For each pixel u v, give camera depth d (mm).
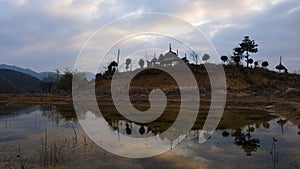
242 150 14477
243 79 58781
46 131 20109
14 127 22188
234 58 69438
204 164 11961
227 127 22000
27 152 13719
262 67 69875
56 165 11609
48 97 56781
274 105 36125
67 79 67625
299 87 56781
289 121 25094
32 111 36125
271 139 17281
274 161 12219
